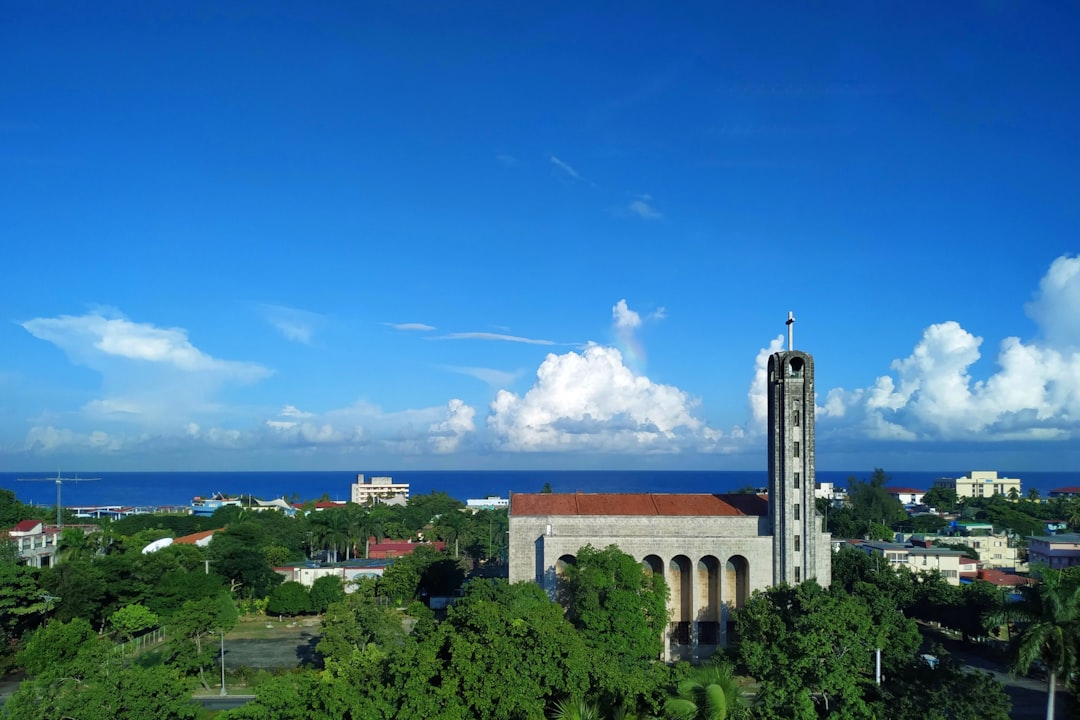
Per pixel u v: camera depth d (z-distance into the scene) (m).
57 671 59.69
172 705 59.19
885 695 60.62
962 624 111.75
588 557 101.12
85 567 120.38
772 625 82.62
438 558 147.62
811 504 110.94
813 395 112.88
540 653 55.34
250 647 114.62
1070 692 63.56
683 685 47.59
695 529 116.31
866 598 90.75
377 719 54.81
